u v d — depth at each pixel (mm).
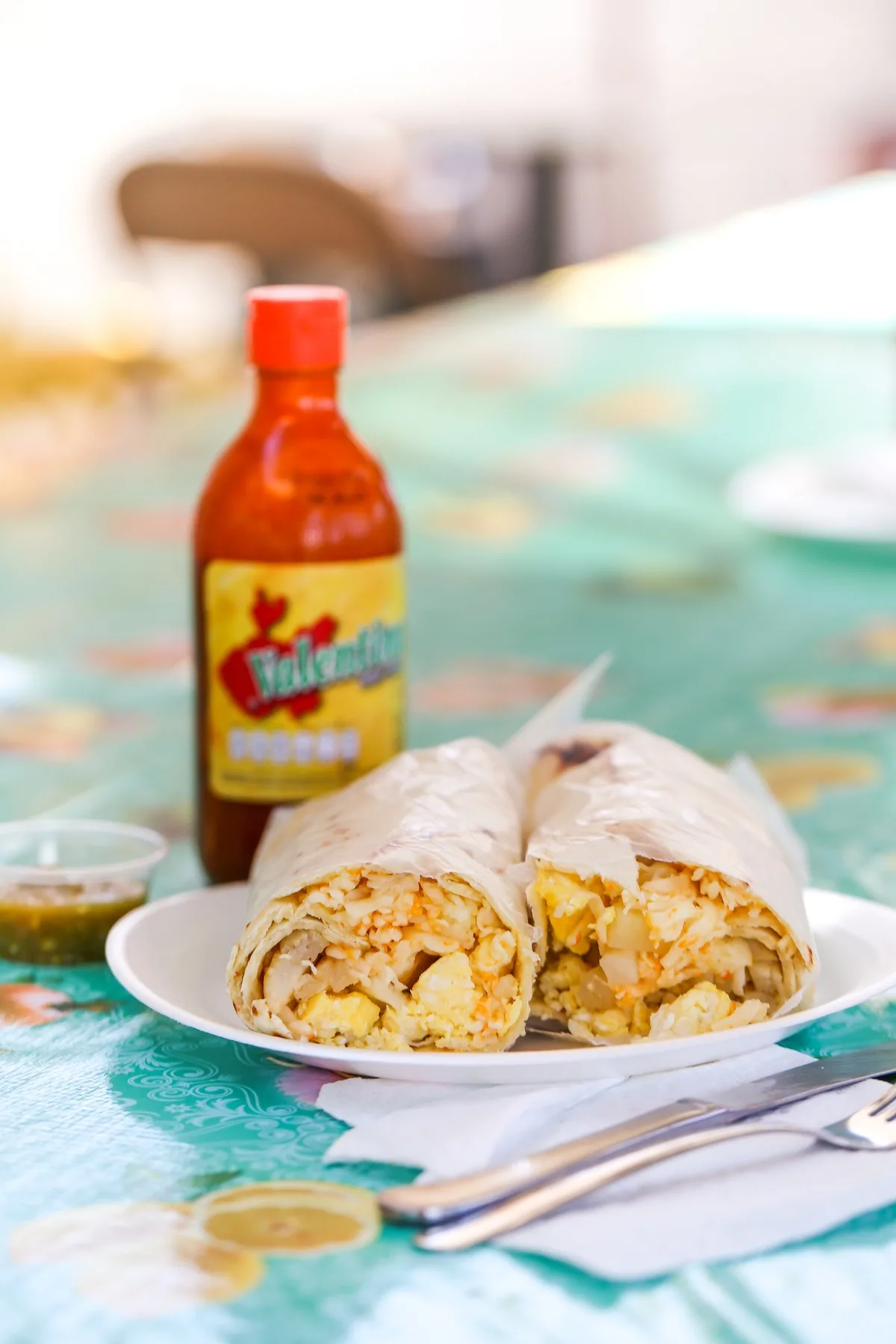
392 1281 820
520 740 1052
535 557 1629
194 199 3877
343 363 1051
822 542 1605
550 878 937
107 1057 933
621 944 934
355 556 1039
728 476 1886
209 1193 855
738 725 1259
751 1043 912
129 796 1168
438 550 1657
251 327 1048
